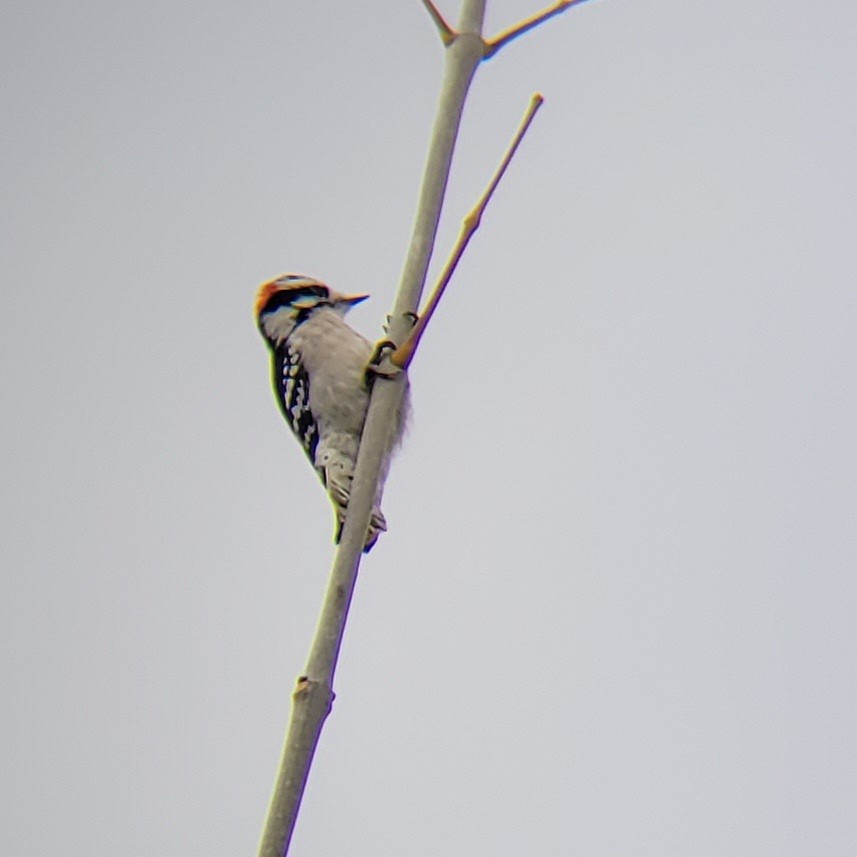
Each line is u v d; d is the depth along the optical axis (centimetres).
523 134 764
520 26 860
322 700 667
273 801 640
